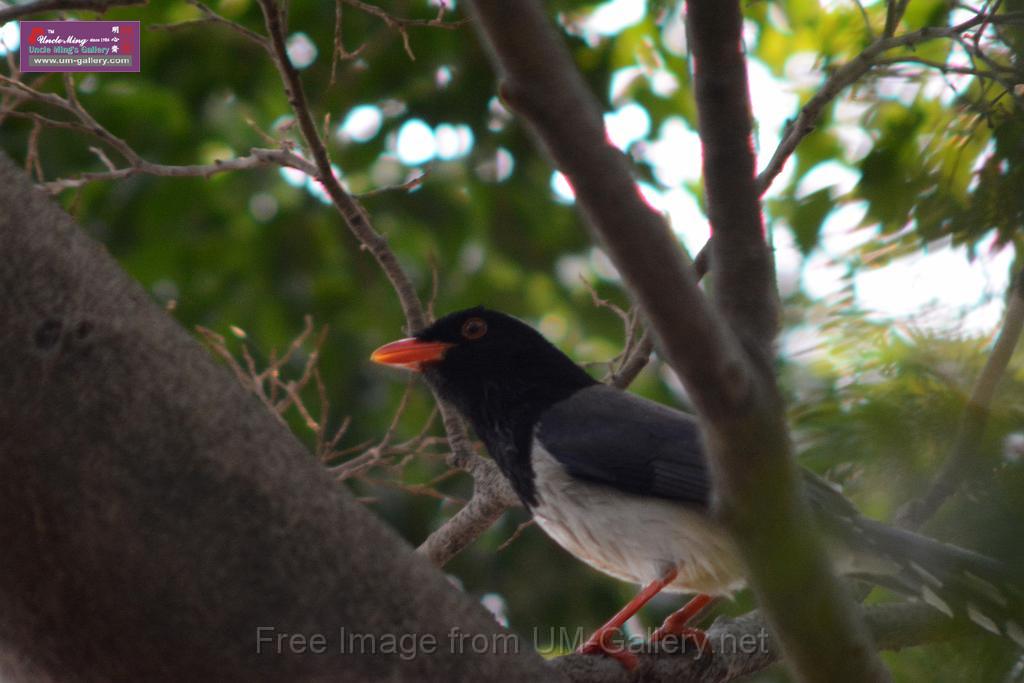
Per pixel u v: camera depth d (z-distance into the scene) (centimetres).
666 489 1003
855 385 749
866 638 465
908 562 801
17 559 466
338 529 487
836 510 837
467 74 1712
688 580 987
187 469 471
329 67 1694
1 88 1067
